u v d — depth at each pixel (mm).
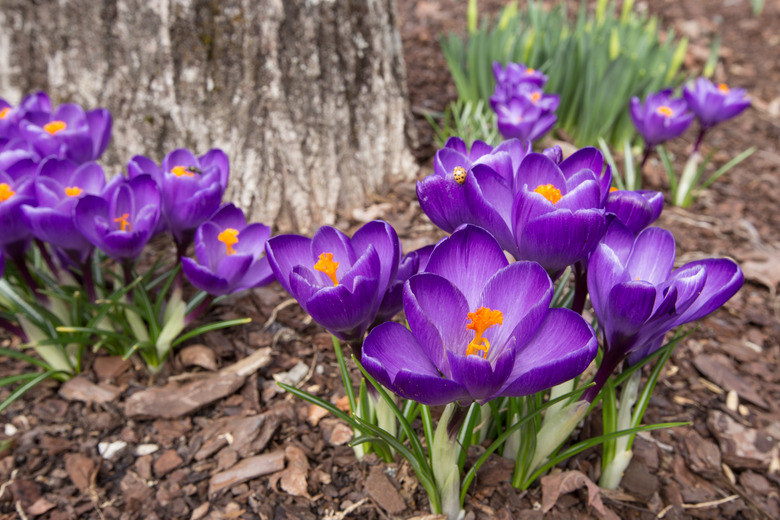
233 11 523
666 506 402
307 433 429
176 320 443
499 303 303
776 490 421
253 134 548
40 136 448
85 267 437
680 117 574
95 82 549
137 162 444
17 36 553
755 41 1109
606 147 663
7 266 467
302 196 570
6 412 444
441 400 286
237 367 464
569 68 717
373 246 324
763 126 867
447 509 367
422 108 763
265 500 396
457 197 327
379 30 583
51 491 406
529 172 330
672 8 1209
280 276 322
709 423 452
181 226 426
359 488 398
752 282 586
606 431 384
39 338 441
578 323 292
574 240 303
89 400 448
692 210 669
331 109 566
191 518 392
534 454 375
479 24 1043
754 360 508
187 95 539
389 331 294
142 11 522
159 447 426
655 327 312
